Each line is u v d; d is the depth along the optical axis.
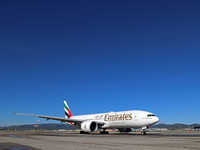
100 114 45.19
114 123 39.75
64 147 12.00
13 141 17.23
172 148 11.53
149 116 34.41
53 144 14.13
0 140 18.61
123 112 39.59
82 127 38.53
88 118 47.69
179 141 17.23
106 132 43.44
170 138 22.14
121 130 43.88
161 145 13.43
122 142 16.11
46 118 41.12
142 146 12.69
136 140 18.70
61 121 43.78
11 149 11.20
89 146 12.61
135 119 35.97
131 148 11.45
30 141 17.19
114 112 42.50
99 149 10.82
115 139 20.38
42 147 12.07
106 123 41.31
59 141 17.20
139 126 35.94
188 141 17.27
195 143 15.11
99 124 41.53
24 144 14.22
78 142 16.06
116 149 10.86
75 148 11.39
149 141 17.31
